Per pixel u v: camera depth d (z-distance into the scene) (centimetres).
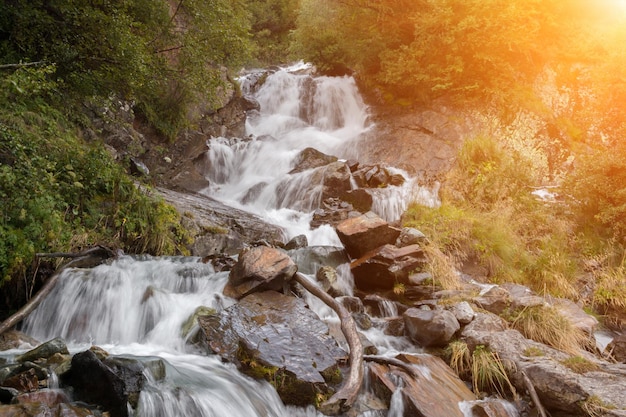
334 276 746
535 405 543
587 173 1100
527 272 941
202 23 1120
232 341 542
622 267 942
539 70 1459
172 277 680
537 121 1377
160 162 1182
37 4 886
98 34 899
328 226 999
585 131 1393
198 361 521
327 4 1648
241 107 1532
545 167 1324
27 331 582
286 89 1695
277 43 2506
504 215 1066
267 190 1187
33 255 625
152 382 438
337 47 1669
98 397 427
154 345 577
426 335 654
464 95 1443
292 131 1546
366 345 619
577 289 919
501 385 581
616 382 555
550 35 1501
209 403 448
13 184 637
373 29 1548
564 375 540
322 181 1148
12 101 797
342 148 1408
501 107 1393
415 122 1420
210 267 716
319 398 499
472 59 1446
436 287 796
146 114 1173
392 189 1133
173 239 820
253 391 488
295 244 868
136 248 770
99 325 603
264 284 636
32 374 440
